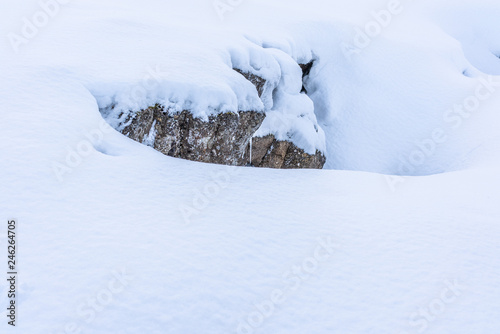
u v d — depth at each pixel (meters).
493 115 30.41
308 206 12.14
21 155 10.20
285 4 39.47
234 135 16.70
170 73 15.18
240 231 10.22
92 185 10.36
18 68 12.88
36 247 8.22
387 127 31.36
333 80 32.47
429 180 16.52
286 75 24.53
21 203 9.09
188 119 15.04
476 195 14.45
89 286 7.66
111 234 9.01
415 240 10.92
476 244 10.97
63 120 11.71
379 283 9.26
